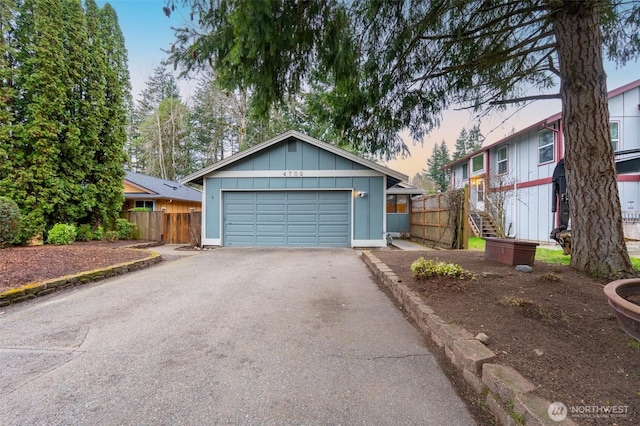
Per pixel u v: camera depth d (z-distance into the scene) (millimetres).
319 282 5152
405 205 15352
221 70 3715
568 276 3926
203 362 2463
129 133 25234
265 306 3896
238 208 10047
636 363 1969
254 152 9859
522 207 12398
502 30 4246
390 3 3643
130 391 2070
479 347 2244
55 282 4574
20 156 8547
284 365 2418
